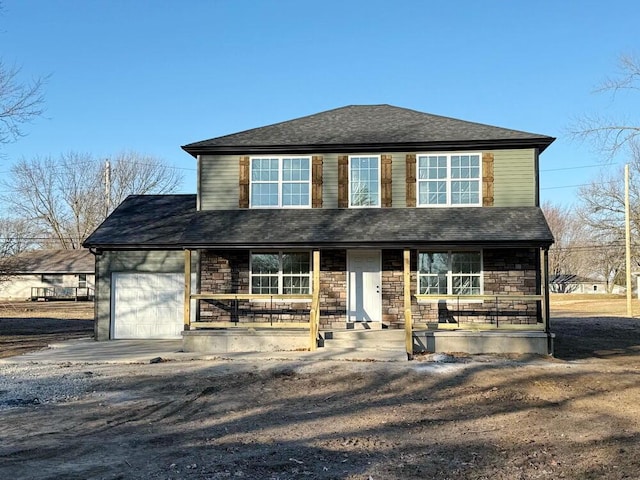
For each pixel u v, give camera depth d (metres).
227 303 18.75
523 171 18.55
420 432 8.98
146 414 10.19
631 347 19.50
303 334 17.27
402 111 22.22
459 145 18.61
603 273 77.19
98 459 7.52
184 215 22.53
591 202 51.53
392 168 19.06
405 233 17.11
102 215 61.19
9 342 20.67
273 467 7.19
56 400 11.24
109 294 21.08
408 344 16.14
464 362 15.18
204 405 10.90
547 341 16.67
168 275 21.22
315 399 11.44
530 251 17.92
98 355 16.78
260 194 19.47
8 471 6.98
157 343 19.77
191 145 19.30
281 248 17.44
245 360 15.47
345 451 7.93
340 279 18.59
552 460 7.50
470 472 7.03
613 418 9.86
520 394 11.83
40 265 57.09
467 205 18.72
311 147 19.08
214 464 7.29
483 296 16.44
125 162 60.62
